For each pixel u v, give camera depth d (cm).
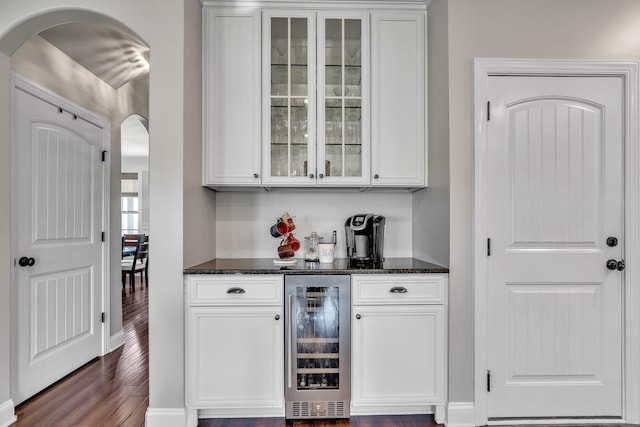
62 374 254
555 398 202
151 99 195
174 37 195
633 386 200
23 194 221
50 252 243
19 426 196
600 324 202
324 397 200
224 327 198
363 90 229
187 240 201
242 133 226
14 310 213
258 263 229
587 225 202
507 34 202
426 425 201
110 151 313
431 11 225
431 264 223
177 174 194
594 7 204
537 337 202
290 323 198
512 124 202
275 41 231
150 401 194
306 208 262
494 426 199
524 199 202
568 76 204
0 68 194
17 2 189
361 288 200
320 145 229
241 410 206
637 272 200
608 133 203
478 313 199
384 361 201
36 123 231
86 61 277
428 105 230
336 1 227
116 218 324
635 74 202
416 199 257
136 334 357
